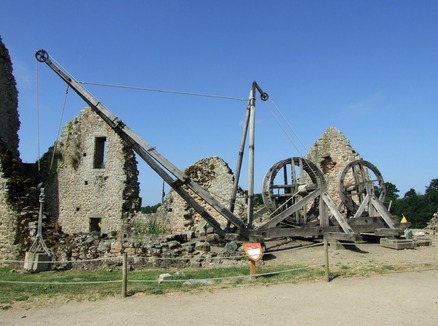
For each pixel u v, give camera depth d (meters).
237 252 10.98
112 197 18.16
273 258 11.24
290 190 14.51
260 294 7.06
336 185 17.95
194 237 14.46
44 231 11.59
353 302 6.51
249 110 12.95
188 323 5.60
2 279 8.83
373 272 8.73
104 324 5.61
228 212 11.98
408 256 11.05
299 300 6.65
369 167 15.24
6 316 6.02
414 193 50.72
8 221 11.97
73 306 6.49
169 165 11.84
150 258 10.41
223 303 6.53
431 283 7.73
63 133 19.17
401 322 5.54
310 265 9.95
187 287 7.62
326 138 18.44
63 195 18.70
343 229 12.40
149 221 18.05
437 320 5.61
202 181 18.09
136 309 6.27
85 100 12.11
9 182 12.39
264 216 16.48
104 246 10.71
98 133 18.77
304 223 14.02
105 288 7.68
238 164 13.15
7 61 16.94
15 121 17.44
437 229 17.27
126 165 18.39
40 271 9.91
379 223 13.98
